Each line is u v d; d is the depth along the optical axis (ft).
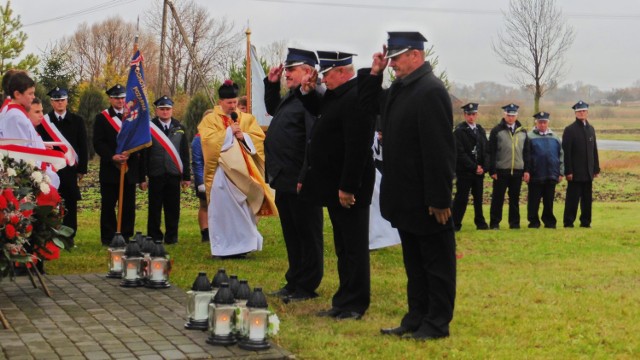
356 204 25.44
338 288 29.35
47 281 30.60
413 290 23.75
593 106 215.72
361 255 25.79
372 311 26.73
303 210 28.32
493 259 38.45
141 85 39.81
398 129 22.54
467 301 28.27
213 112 38.47
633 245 43.86
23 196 26.58
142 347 21.47
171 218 43.06
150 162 42.32
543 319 25.79
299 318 25.76
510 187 52.80
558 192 79.97
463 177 51.06
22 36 118.01
